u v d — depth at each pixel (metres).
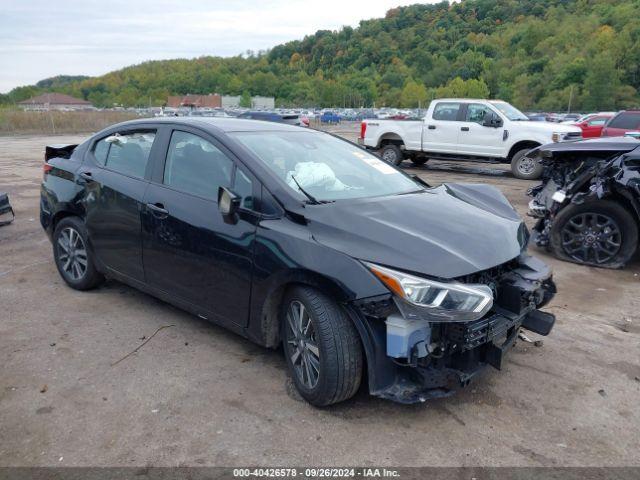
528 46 144.75
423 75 153.25
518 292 3.20
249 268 3.38
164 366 3.68
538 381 3.58
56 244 5.10
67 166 4.95
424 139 14.77
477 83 122.19
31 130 35.50
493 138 13.70
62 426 3.02
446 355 2.98
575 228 6.26
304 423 3.07
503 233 3.45
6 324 4.31
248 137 3.94
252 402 3.26
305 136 4.36
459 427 3.06
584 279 5.74
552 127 13.12
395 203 3.61
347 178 3.95
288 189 3.46
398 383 2.99
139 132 4.45
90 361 3.73
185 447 2.86
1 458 2.77
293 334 3.29
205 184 3.81
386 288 2.83
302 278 3.08
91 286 4.95
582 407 3.29
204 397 3.31
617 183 5.80
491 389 3.47
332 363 2.99
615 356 3.96
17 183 11.56
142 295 4.94
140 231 4.15
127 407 3.20
